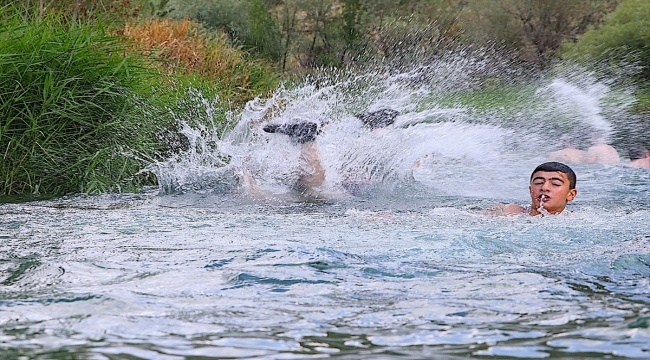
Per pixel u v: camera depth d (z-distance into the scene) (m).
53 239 5.65
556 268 4.44
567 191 7.23
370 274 4.28
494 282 4.05
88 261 4.70
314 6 36.72
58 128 10.28
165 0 24.41
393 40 36.22
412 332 3.06
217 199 8.49
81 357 2.68
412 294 3.78
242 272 4.30
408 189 9.05
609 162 12.38
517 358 2.69
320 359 2.68
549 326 3.14
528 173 10.90
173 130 12.12
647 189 9.40
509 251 5.04
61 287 3.94
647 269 4.39
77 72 10.52
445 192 9.04
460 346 2.85
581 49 34.91
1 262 4.68
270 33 34.03
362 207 7.85
